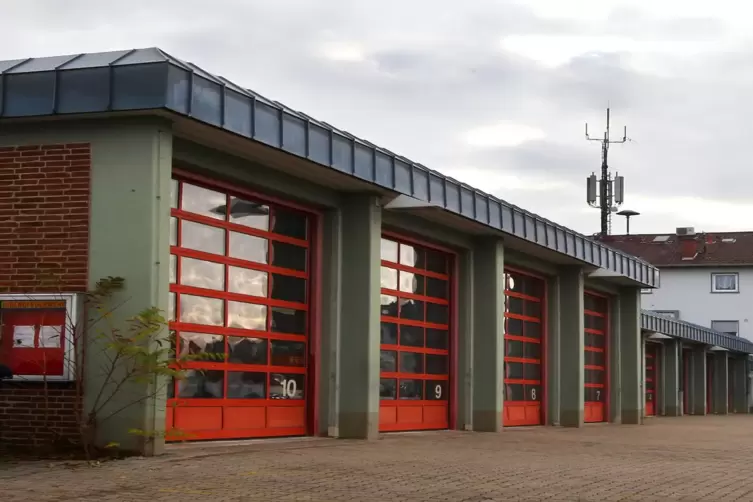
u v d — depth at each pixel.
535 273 25.70
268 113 13.73
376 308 16.92
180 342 13.85
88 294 12.07
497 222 20.94
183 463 11.28
